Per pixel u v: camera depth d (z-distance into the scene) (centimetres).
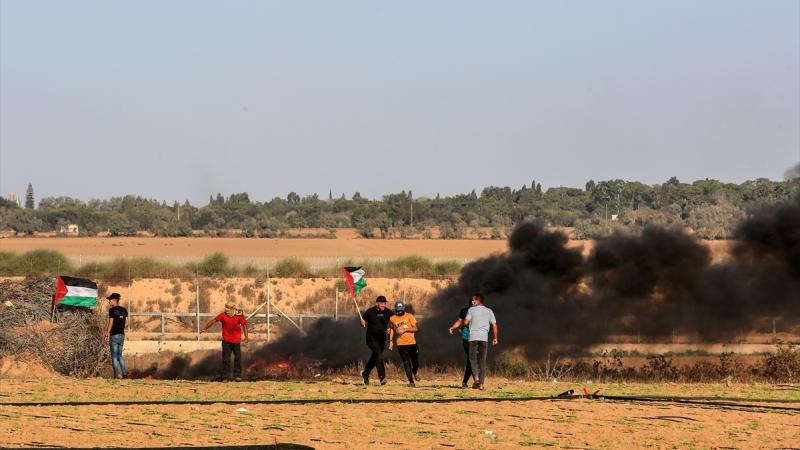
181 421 5216
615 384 7756
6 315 9494
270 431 4894
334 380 8125
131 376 9919
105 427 4997
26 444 4447
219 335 13612
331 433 4844
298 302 17825
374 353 7300
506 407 5831
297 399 6175
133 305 17188
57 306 9669
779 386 7506
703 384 7881
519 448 4484
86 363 9544
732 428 5084
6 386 7088
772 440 4728
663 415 5538
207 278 19862
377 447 4456
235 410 5641
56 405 5869
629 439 4738
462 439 4694
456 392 6706
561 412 5641
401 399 6194
